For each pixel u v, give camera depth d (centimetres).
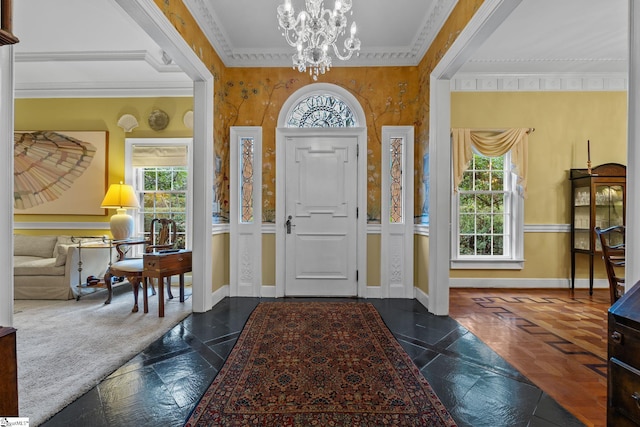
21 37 336
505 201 457
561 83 443
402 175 389
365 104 385
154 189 464
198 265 323
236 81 387
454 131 437
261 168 387
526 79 444
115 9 289
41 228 455
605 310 338
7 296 115
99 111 456
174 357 220
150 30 232
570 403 170
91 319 298
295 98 387
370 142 385
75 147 453
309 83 386
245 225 388
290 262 389
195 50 296
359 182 386
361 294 384
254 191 388
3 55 116
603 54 388
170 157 452
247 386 182
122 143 456
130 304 350
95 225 454
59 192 454
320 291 389
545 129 445
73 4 281
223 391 177
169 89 453
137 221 461
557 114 444
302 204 389
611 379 103
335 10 227
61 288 365
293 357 219
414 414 159
